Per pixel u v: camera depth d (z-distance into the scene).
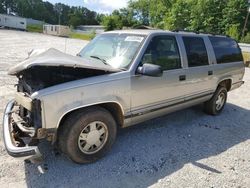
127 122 3.93
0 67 10.09
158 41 4.25
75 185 3.15
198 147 4.36
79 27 90.38
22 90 3.67
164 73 4.29
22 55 14.63
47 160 3.61
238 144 4.61
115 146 4.13
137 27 5.36
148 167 3.63
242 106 7.18
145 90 3.99
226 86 6.32
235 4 51.66
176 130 5.00
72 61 3.27
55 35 53.09
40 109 3.03
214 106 5.91
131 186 3.21
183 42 4.76
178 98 4.71
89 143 3.50
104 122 3.58
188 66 4.80
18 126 3.34
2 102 5.77
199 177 3.49
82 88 3.28
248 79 11.99
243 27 51.09
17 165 3.46
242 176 3.61
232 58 6.27
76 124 3.30
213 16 54.19
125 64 3.86
